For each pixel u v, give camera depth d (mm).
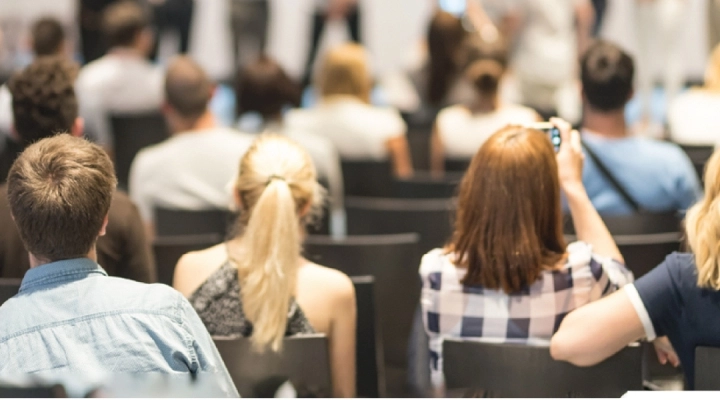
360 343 2887
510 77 8359
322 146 4816
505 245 2441
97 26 9734
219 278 2588
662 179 3738
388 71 11023
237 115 4914
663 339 2643
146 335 1971
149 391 1948
